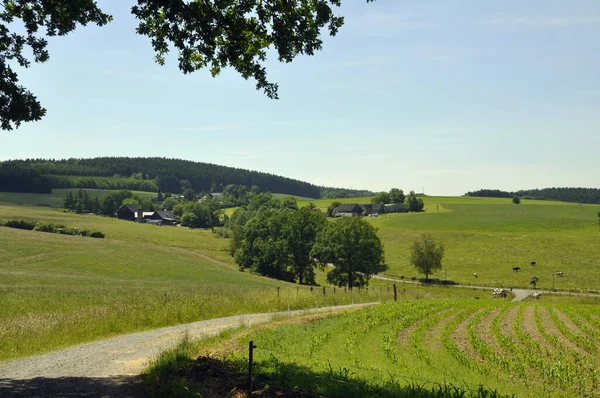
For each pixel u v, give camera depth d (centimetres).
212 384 1159
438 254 9269
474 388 1373
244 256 9012
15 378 1272
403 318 2953
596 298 7350
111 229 12031
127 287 4731
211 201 19962
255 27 1380
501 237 11675
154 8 1316
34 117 1385
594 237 10956
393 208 19238
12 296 3512
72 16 1341
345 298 4406
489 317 3459
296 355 1667
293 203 16538
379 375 1410
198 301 2988
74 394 1120
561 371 1744
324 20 1327
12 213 12281
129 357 1570
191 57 1459
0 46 1358
